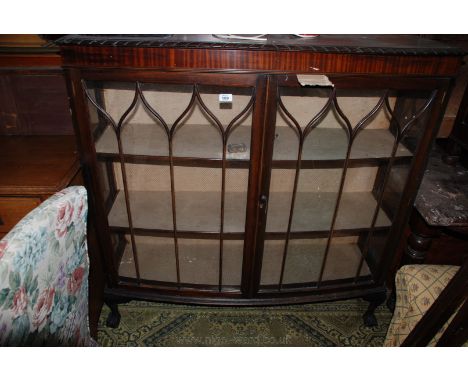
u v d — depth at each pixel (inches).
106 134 39.2
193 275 51.4
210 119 37.8
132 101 36.6
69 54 33.7
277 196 47.9
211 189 46.5
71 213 29.6
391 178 44.3
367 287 51.8
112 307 53.6
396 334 43.8
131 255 53.8
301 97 36.4
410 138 40.2
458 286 28.9
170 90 35.8
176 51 33.1
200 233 44.9
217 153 39.7
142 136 39.1
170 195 47.8
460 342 28.5
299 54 33.3
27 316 25.5
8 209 40.0
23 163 43.4
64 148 47.6
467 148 48.7
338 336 54.9
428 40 40.2
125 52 33.3
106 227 45.4
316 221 46.8
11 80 48.3
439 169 51.7
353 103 37.5
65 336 32.6
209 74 34.1
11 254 22.6
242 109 36.4
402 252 56.1
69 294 32.4
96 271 53.0
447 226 42.6
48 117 50.8
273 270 51.9
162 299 50.9
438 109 37.3
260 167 39.5
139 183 46.5
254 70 33.8
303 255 54.1
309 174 45.5
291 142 39.4
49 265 27.6
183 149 39.8
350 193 49.6
